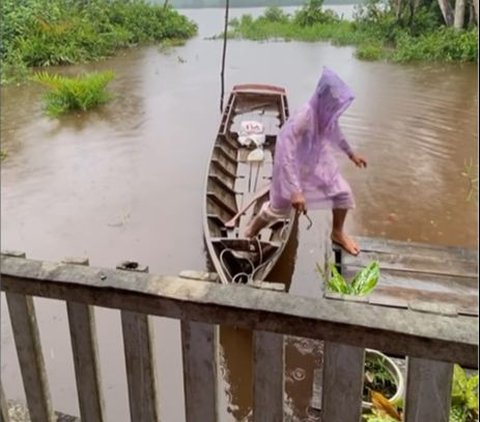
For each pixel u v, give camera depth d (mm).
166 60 12195
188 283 1050
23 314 1187
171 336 3072
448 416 944
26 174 5711
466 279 3127
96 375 1201
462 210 4637
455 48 11359
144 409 1180
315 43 13953
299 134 3309
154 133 7039
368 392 2168
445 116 7438
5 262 1157
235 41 14531
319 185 3488
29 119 7809
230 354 2785
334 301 982
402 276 3158
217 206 4113
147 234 4375
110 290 1059
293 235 3943
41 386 1275
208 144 6543
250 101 7660
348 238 3596
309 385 2533
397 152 6059
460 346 875
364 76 10188
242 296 1007
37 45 11641
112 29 13641
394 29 13133
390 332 906
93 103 8312
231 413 2531
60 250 4164
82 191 5246
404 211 4648
